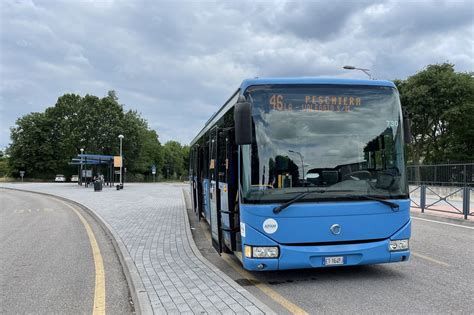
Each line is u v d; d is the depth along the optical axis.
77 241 10.95
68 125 75.50
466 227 12.72
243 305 5.07
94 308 5.54
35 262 8.40
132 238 10.53
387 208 6.02
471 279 6.50
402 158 6.25
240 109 5.81
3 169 99.06
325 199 5.89
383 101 6.35
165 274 6.75
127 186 53.88
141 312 4.93
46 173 85.88
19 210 20.94
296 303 5.34
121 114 76.19
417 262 7.71
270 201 5.84
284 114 6.11
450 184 22.06
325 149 6.07
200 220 14.53
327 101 6.21
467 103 35.75
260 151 5.98
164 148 110.25
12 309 5.52
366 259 5.88
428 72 37.31
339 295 5.67
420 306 5.20
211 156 9.54
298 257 5.75
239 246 6.78
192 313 4.82
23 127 84.38
